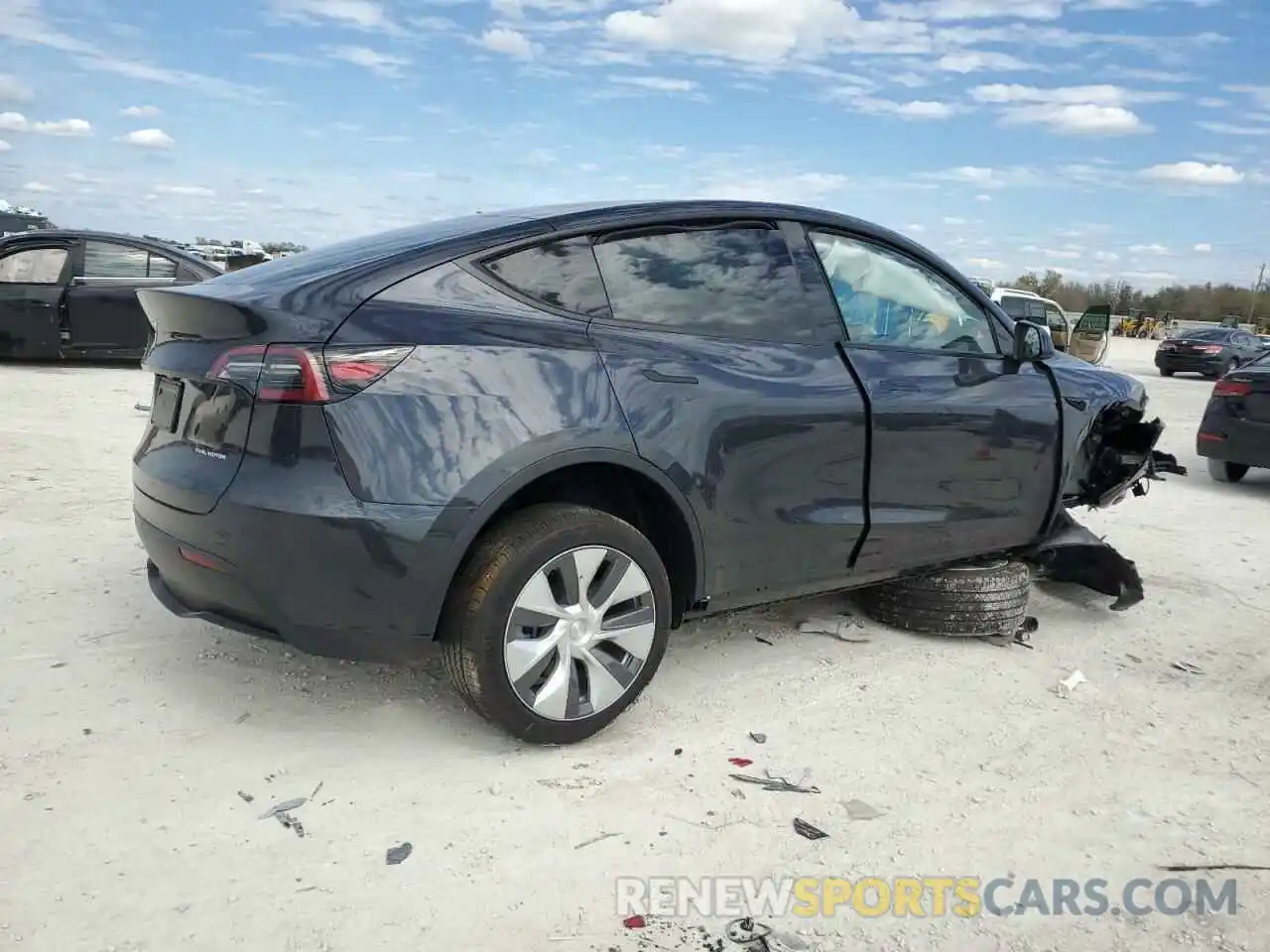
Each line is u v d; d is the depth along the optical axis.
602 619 3.13
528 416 2.91
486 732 3.23
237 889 2.39
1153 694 3.81
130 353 11.64
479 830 2.68
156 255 11.84
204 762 2.97
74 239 11.45
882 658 4.03
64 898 2.32
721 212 3.59
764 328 3.55
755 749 3.21
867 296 3.90
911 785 3.03
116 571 4.59
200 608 3.07
